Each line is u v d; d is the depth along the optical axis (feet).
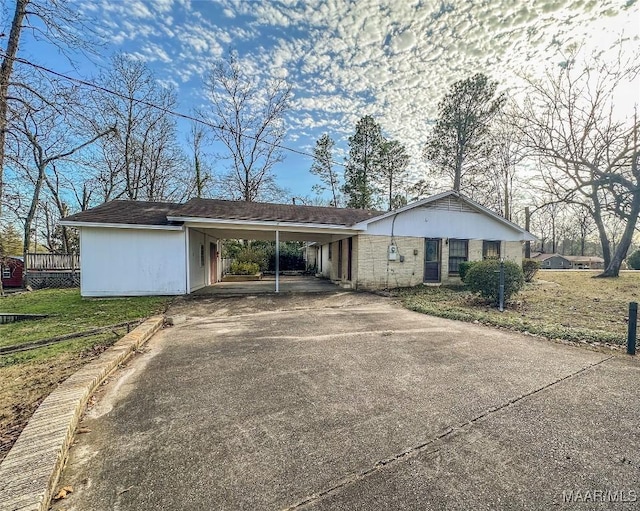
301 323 21.39
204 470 6.79
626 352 14.56
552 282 43.62
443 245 42.91
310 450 7.47
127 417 9.05
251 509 5.71
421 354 14.53
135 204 40.96
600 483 6.32
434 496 5.99
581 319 21.29
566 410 9.27
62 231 75.15
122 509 5.72
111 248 33.58
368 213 46.78
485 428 8.35
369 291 38.22
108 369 12.12
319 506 5.77
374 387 10.96
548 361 13.44
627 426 8.41
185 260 34.96
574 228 160.56
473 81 65.21
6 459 6.41
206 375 12.18
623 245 48.83
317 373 12.30
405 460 7.07
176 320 21.95
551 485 6.27
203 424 8.65
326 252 60.13
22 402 9.83
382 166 85.51
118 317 23.53
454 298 31.91
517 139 47.21
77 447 7.61
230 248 76.59
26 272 49.26
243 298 32.91
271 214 38.68
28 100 29.63
